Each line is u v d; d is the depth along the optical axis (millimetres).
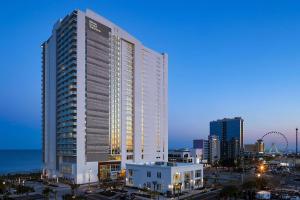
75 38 162250
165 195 114562
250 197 107375
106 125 173750
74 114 158750
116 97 185375
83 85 162750
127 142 192625
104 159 169875
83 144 159125
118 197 110000
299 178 177125
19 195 114500
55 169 177500
